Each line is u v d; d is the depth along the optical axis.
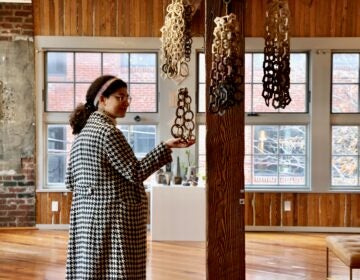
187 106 3.01
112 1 6.78
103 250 2.56
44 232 6.63
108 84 2.65
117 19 6.80
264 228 6.87
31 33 6.75
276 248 5.83
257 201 6.88
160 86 6.84
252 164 6.98
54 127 6.94
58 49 6.84
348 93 6.93
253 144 6.98
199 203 6.10
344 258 3.99
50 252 5.52
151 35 6.82
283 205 6.87
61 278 4.52
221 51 2.66
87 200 2.60
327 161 6.84
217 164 2.89
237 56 2.68
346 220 6.86
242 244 2.93
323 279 4.57
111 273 2.55
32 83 6.80
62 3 6.76
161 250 5.63
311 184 6.86
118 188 2.56
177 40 3.79
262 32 6.81
